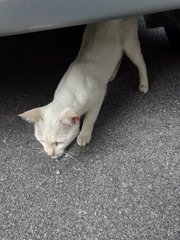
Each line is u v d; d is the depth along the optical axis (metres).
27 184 0.70
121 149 0.74
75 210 0.65
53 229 0.62
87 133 0.75
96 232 0.61
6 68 1.00
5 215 0.65
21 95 0.91
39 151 0.76
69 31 1.09
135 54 0.82
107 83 0.82
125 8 0.58
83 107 0.71
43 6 0.55
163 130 0.77
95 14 0.57
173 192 0.65
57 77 0.95
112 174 0.70
